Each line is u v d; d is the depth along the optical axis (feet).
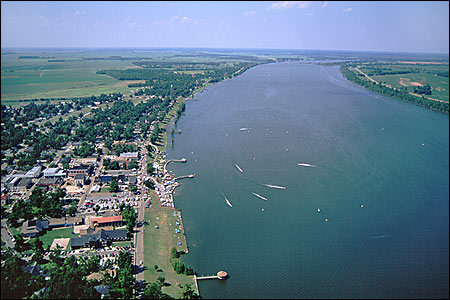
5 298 462.19
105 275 522.88
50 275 515.50
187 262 585.22
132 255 591.78
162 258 592.60
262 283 538.88
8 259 539.29
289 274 557.33
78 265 549.54
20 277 492.54
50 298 459.73
